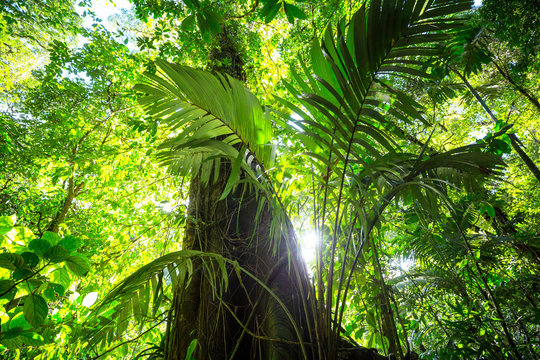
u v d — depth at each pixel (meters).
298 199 1.67
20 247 1.29
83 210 7.00
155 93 1.33
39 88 6.39
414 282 2.36
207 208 2.42
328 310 1.32
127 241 3.21
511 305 2.27
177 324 1.74
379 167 1.45
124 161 5.18
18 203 5.79
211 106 1.31
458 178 1.87
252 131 1.35
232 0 4.22
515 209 4.09
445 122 6.52
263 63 5.65
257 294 1.89
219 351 1.65
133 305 1.57
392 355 1.68
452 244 2.53
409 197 1.85
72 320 1.57
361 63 1.21
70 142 5.79
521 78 2.76
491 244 2.60
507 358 1.77
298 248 1.49
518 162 5.73
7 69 9.16
